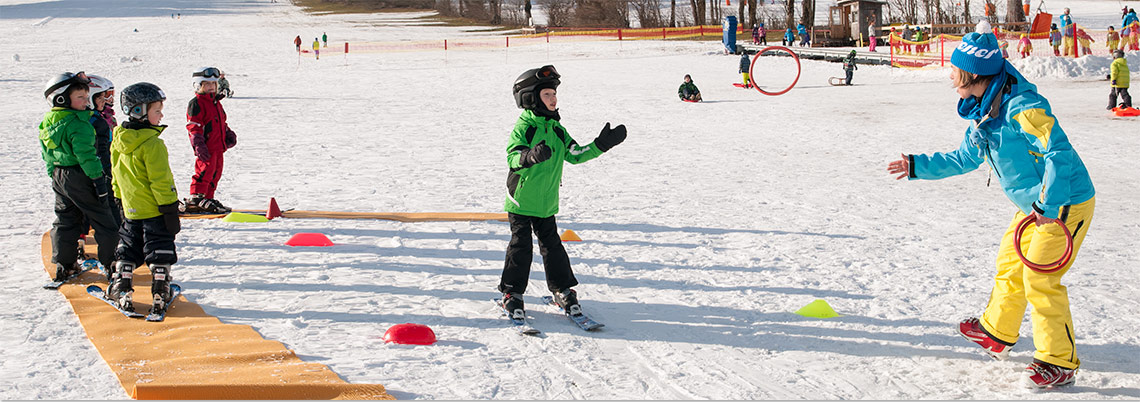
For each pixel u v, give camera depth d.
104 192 5.62
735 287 6.00
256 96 24.62
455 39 56.41
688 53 42.19
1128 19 31.62
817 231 7.95
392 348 4.60
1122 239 7.70
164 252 5.04
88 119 5.62
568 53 44.00
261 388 3.82
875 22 44.00
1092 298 5.71
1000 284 4.44
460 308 5.38
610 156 13.50
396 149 14.04
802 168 12.25
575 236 7.55
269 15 81.25
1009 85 4.08
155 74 32.69
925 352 4.68
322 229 7.70
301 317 5.11
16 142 13.93
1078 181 4.06
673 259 6.82
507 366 4.38
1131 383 4.19
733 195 9.99
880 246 7.32
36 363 4.25
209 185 8.44
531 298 5.72
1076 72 28.19
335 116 19.48
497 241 7.37
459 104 22.59
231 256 6.62
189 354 4.36
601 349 4.70
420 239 7.38
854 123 18.03
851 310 5.45
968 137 4.38
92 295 5.43
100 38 54.09
